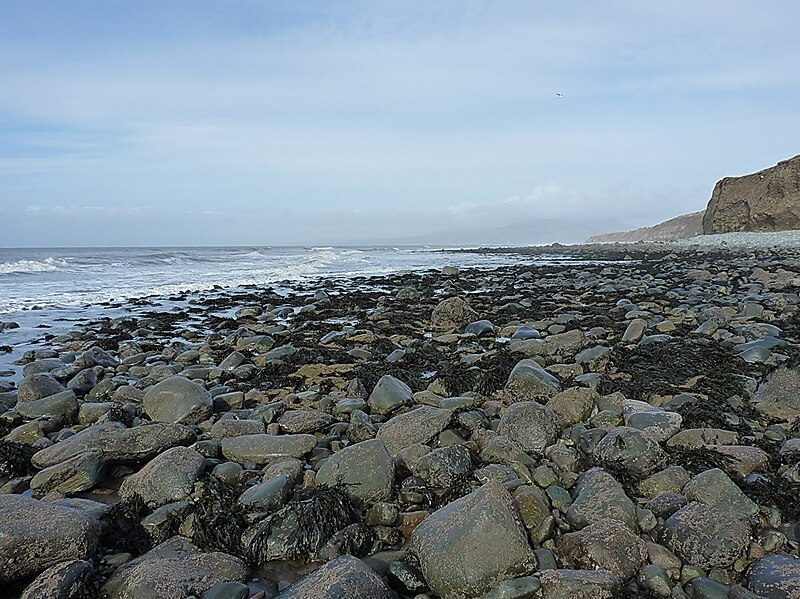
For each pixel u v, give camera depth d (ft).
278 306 57.57
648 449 17.15
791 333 33.27
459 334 39.17
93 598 11.81
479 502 12.87
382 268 121.19
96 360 32.37
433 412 20.26
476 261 151.74
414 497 15.75
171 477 15.85
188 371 30.04
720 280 66.44
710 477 15.16
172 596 11.39
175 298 65.98
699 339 33.06
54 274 95.55
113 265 116.47
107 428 19.65
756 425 20.43
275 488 15.46
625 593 11.67
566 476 16.76
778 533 13.14
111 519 14.58
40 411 22.93
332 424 21.75
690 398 22.39
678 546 12.90
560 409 21.15
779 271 68.95
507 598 11.21
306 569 13.30
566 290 63.93
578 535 13.04
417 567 12.62
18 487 17.28
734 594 11.24
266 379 29.25
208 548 13.69
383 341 37.47
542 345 31.60
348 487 15.61
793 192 182.80
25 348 38.55
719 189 212.02
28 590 11.41
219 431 20.53
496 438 18.40
